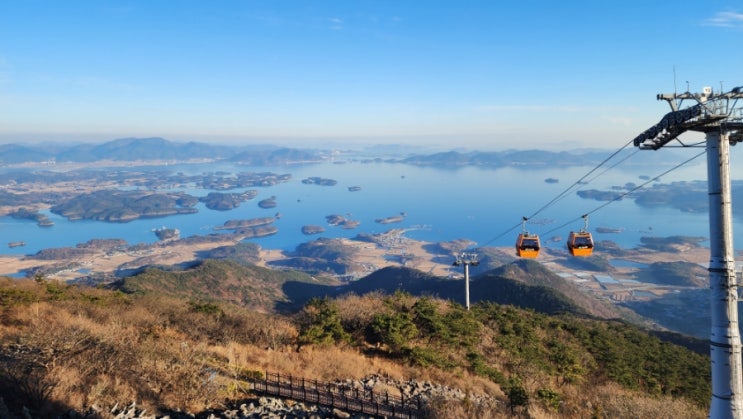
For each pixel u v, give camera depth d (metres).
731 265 11.09
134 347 17.20
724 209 11.11
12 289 27.73
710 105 10.74
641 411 20.91
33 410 12.49
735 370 11.01
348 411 15.85
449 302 38.09
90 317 24.98
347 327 28.20
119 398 13.81
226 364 19.92
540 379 25.64
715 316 11.28
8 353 15.84
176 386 15.16
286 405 15.81
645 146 13.41
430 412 16.05
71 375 14.40
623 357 33.41
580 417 19.92
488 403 19.02
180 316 26.83
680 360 38.59
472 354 26.05
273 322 27.00
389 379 21.09
